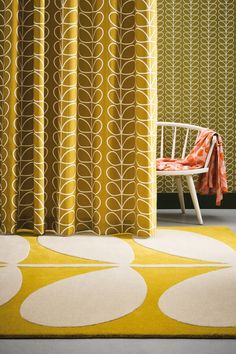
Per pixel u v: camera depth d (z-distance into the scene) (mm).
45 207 2363
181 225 2709
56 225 2314
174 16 3559
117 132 2301
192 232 2414
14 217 2293
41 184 2262
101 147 2283
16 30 2238
